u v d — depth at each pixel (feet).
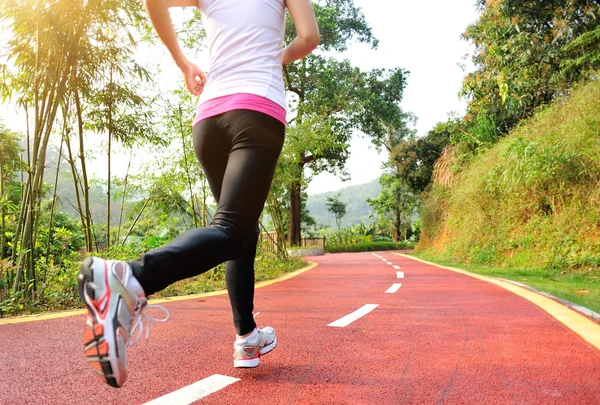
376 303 14.97
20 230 14.46
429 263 46.75
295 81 90.38
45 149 14.49
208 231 4.63
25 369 6.64
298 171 44.21
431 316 12.05
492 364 7.11
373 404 5.30
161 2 5.32
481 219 43.98
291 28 68.44
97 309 3.85
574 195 32.01
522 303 14.34
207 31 5.76
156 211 28.78
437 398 5.52
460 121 64.90
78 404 5.20
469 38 55.01
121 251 19.48
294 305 14.73
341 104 91.20
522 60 40.22
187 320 11.42
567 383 6.10
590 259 28.32
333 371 6.74
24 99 15.76
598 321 10.75
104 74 17.76
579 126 33.24
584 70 39.78
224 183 5.06
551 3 39.99
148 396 5.52
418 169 106.83
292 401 5.40
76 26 14.89
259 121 5.13
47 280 15.48
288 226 97.91
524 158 35.22
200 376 6.43
